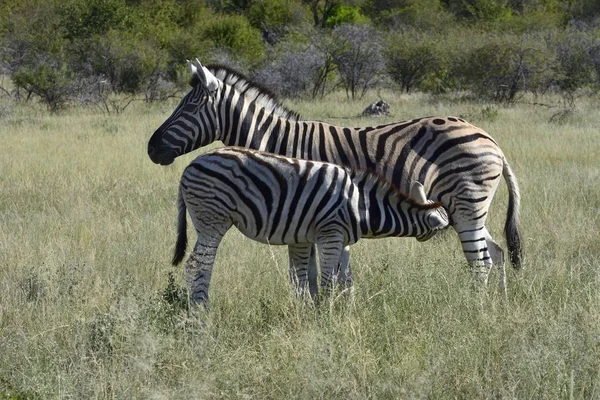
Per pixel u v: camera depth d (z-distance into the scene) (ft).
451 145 40.09
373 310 36.91
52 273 41.24
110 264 45.32
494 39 163.22
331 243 35.94
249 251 47.09
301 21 268.21
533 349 30.60
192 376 29.89
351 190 35.99
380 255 44.65
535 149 87.10
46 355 31.81
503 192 65.36
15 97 154.51
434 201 39.96
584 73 164.55
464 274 39.29
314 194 35.63
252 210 35.78
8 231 53.72
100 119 121.39
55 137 100.48
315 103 149.28
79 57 166.91
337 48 170.71
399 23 273.13
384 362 31.50
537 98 158.71
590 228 52.29
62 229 54.19
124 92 166.30
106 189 68.74
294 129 40.83
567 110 119.03
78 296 39.22
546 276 41.27
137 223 56.08
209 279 36.60
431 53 174.70
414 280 39.34
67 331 34.73
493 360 31.32
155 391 28.43
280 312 36.86
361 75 172.24
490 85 160.04
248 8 279.49
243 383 30.09
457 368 30.22
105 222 56.49
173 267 44.62
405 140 40.19
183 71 169.27
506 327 33.83
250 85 41.63
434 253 45.32
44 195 66.64
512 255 42.45
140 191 68.08
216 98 40.81
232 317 36.29
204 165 35.78
